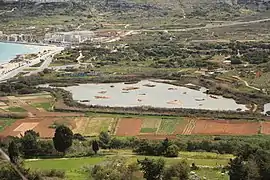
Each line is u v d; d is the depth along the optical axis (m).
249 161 198.12
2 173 164.25
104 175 198.12
